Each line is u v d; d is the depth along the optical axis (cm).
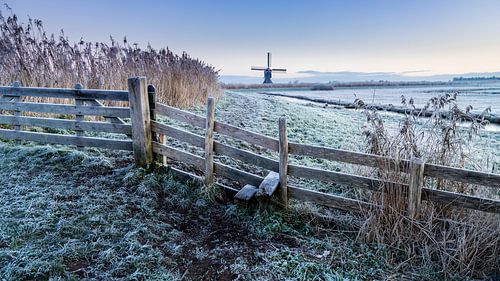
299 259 279
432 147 360
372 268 278
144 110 431
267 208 357
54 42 739
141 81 420
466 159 380
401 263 283
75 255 257
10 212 313
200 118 405
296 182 473
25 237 276
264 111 1078
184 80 954
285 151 357
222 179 446
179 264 266
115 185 399
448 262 278
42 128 596
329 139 754
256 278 253
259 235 321
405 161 316
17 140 554
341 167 548
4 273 229
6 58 685
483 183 285
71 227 294
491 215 297
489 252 290
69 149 504
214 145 404
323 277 259
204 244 300
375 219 319
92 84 729
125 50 873
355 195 408
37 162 452
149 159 448
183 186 401
